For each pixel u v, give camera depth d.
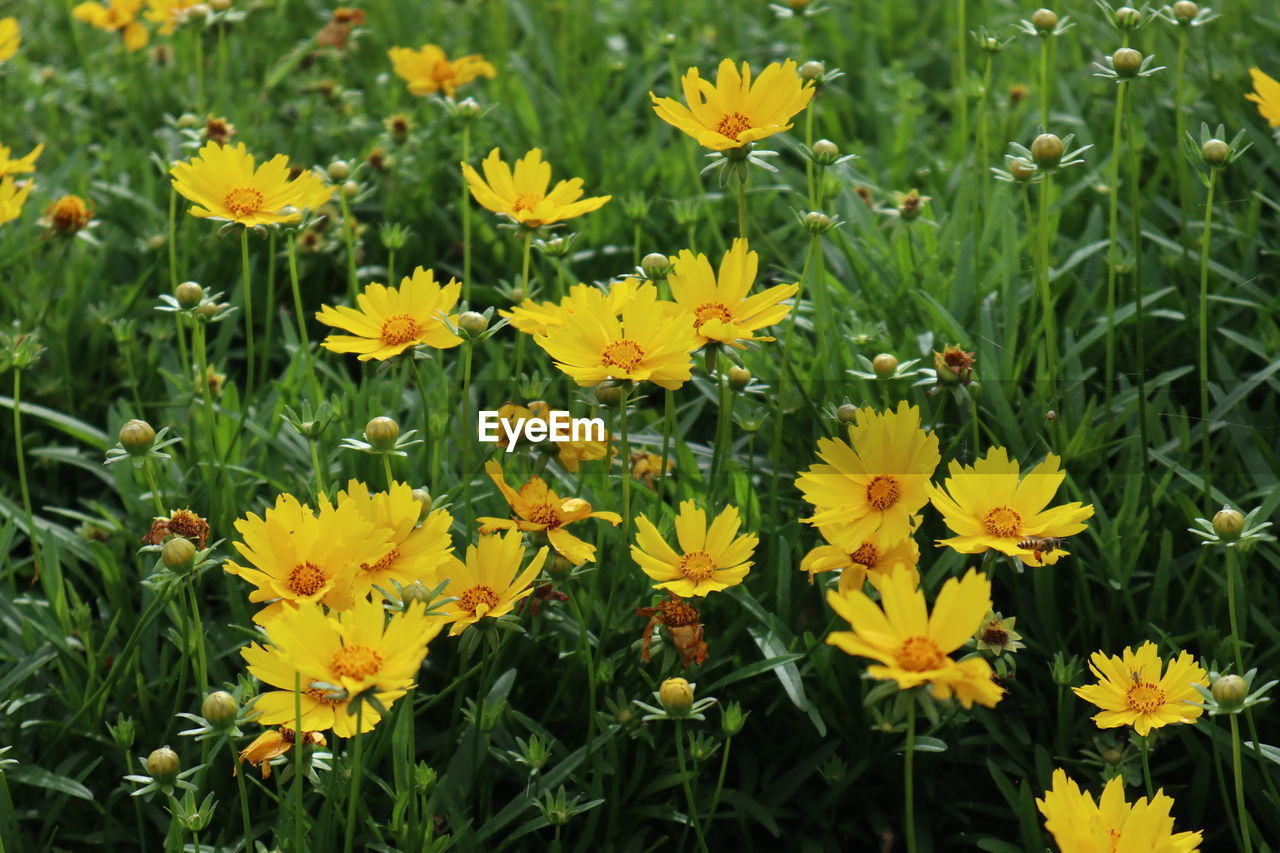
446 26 2.15
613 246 1.54
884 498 1.16
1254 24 1.67
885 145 1.61
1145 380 1.38
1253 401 1.38
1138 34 1.68
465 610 1.16
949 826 1.26
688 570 1.18
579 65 1.88
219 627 1.29
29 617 1.31
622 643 1.27
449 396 1.33
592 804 1.20
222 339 1.46
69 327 1.47
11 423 1.44
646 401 1.43
